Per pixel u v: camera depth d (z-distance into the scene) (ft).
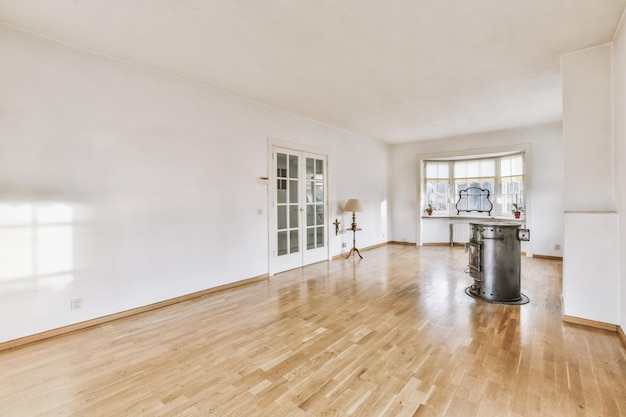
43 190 9.00
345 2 7.51
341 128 20.75
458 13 8.00
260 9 7.78
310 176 18.71
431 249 24.02
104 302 10.16
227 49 9.87
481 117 18.03
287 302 11.98
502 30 8.80
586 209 9.66
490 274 12.05
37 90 8.88
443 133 22.33
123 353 8.07
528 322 9.83
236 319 10.32
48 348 8.39
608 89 9.37
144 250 11.12
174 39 9.25
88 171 9.82
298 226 17.85
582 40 9.29
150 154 11.28
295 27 8.63
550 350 8.00
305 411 5.79
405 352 7.99
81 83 9.68
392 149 26.66
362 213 23.24
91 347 8.43
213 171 13.28
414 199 25.84
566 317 9.77
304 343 8.55
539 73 11.80
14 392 6.46
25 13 7.89
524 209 20.86
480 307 11.25
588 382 6.59
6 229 8.41
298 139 17.54
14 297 8.53
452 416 5.61
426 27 8.65
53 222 9.17
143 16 8.05
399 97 14.52
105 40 9.27
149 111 11.26
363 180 23.34
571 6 7.72
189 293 12.43
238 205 14.30
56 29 8.67
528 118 18.25
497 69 11.44
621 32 8.29
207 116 13.05
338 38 9.23
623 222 8.34
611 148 9.30
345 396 6.22
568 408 5.77
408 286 13.98
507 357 7.68
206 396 6.26
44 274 9.01
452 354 7.86
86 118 9.78
